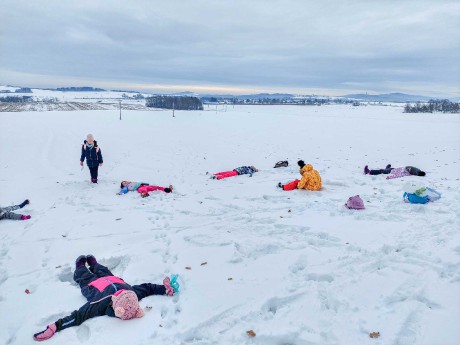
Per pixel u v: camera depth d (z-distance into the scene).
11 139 27.34
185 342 4.39
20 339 4.55
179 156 20.25
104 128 39.59
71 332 4.68
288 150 23.25
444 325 4.52
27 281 6.00
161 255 6.92
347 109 158.62
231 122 55.88
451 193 10.65
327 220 8.62
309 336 4.42
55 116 64.06
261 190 11.84
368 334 4.44
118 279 5.51
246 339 4.43
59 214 9.46
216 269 6.26
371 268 6.12
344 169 16.06
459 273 5.79
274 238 7.60
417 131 38.31
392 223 8.20
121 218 9.08
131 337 4.54
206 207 9.95
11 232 8.22
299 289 5.50
